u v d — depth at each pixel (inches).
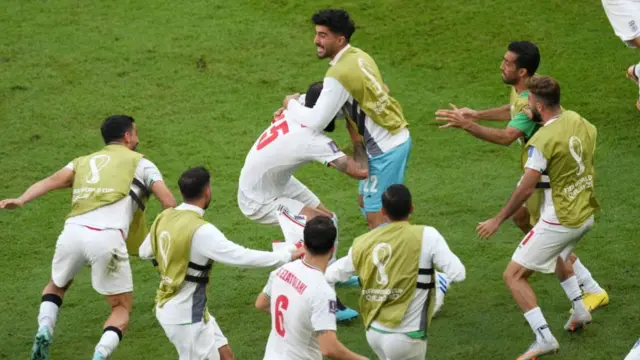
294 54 1771.7
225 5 1908.2
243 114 1627.7
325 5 1893.5
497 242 1285.7
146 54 1776.6
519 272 1018.1
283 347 856.3
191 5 1910.7
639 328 1076.5
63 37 1823.3
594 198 1017.5
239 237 1330.0
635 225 1295.5
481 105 1621.6
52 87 1699.1
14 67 1748.3
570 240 1007.0
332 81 1058.7
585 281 1106.7
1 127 1605.6
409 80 1701.5
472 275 1208.8
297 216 1112.2
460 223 1337.4
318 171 1498.5
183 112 1637.6
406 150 1095.6
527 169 985.5
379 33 1813.5
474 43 1781.5
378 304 904.3
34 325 1149.7
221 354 988.6
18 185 1464.1
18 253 1309.1
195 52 1780.3
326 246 839.7
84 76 1724.9
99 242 1012.5
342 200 1414.9
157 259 950.4
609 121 1572.3
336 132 1593.3
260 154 1112.2
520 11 1861.5
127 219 1036.5
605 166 1455.5
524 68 1060.5
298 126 1092.5
